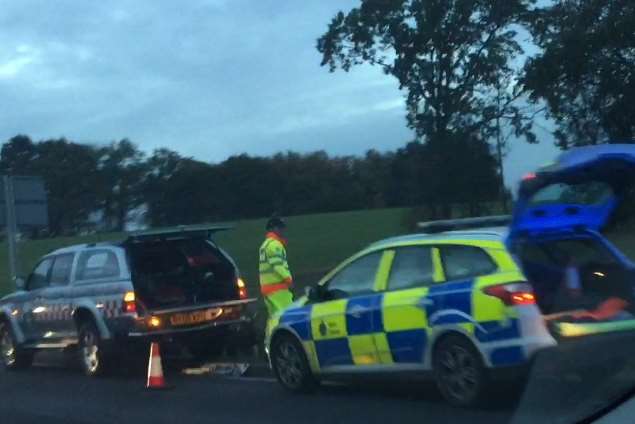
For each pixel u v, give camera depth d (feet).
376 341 31.04
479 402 27.89
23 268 142.31
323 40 120.88
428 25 115.34
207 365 45.75
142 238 44.37
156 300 43.83
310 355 34.12
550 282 28.09
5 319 51.03
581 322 26.32
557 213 28.04
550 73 112.37
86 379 44.93
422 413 29.12
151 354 40.27
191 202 246.68
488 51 116.06
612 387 19.48
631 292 27.68
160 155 242.78
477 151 116.98
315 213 260.83
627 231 84.94
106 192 231.50
